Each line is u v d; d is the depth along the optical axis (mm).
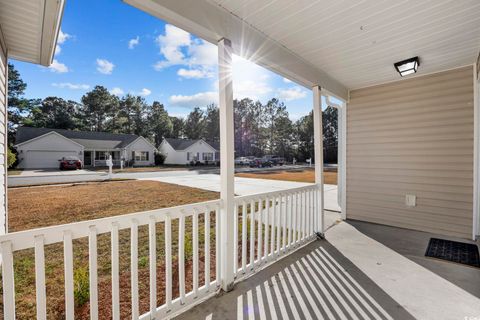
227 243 2285
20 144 17953
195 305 2043
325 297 2133
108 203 6047
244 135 34312
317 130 3691
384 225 4352
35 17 2273
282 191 3033
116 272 1613
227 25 2205
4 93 2900
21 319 1875
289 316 1883
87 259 2926
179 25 1982
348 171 4797
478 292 2191
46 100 28922
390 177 4312
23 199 6539
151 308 1796
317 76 3623
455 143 3703
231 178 2342
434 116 3871
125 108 33312
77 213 5070
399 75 3953
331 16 2281
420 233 3891
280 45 2840
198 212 2123
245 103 34250
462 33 2607
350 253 3098
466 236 3627
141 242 3574
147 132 34562
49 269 2674
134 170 17938
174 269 2730
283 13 2225
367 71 3758
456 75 3676
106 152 23125
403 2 2090
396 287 2283
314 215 3664
